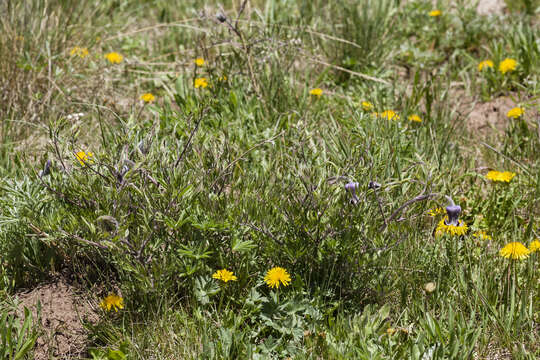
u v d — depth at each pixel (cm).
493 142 434
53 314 286
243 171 322
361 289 287
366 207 279
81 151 286
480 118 477
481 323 272
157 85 508
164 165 281
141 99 463
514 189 373
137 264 268
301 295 271
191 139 304
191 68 527
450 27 599
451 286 293
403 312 279
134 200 281
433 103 477
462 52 565
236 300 279
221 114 414
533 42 515
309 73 519
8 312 284
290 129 405
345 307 285
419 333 261
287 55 486
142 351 262
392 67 554
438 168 367
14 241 301
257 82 456
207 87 451
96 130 423
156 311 278
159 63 523
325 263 286
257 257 290
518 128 441
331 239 277
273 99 449
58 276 306
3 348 253
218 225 268
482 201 366
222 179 295
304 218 274
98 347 270
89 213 273
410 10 621
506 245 308
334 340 261
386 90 496
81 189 277
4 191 325
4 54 459
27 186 301
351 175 292
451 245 299
